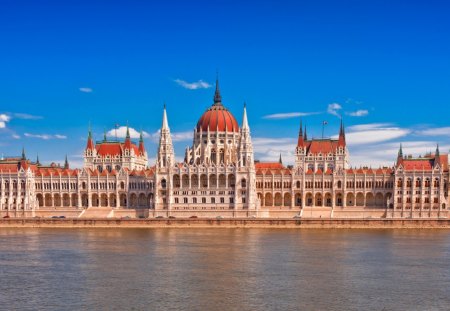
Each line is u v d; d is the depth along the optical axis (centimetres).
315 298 8025
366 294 8256
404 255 11962
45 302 7862
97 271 10094
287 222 19812
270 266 10544
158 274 9756
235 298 8025
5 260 11431
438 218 19362
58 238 15925
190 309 7481
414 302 7831
